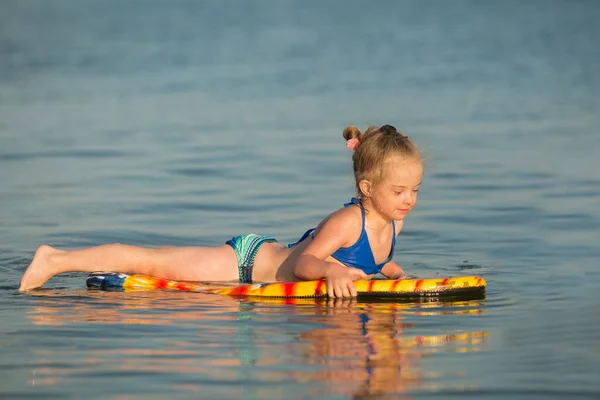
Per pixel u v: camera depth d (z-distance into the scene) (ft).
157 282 81.92
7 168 147.13
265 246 85.97
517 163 145.69
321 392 51.85
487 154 153.99
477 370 55.52
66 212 116.67
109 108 212.02
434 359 57.82
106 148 164.66
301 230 106.22
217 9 480.64
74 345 61.41
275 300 76.18
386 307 73.20
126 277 81.92
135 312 71.15
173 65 283.18
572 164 143.33
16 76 264.31
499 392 51.70
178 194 127.24
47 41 343.87
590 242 96.99
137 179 138.00
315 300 76.18
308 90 233.76
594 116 190.60
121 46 329.11
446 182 133.08
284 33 361.10
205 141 171.01
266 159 153.07
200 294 78.69
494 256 92.73
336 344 61.41
